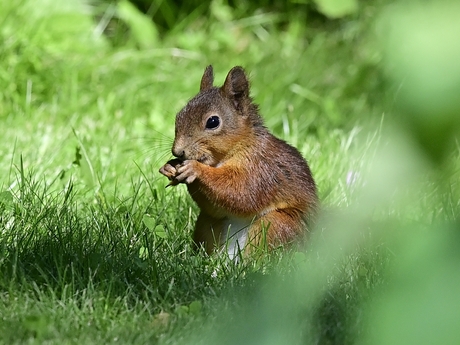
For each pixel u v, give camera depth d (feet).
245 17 56.24
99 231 24.85
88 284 19.85
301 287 8.18
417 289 5.92
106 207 28.25
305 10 56.29
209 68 28.48
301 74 48.67
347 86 47.80
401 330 5.87
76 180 31.86
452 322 5.77
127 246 23.70
